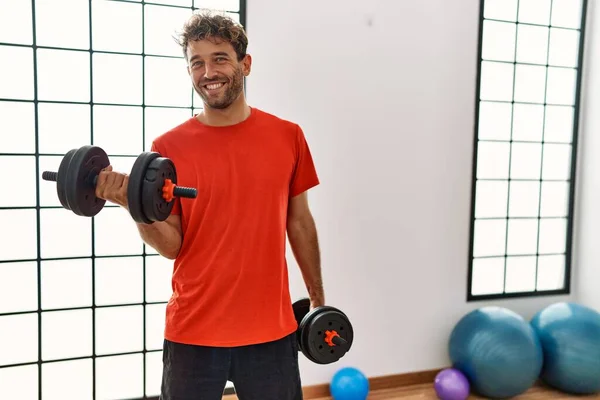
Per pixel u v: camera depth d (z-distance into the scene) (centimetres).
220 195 99
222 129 102
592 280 246
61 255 178
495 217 242
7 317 173
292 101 194
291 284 196
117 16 178
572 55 250
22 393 176
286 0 190
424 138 215
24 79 169
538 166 250
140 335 189
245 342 99
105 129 180
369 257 210
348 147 203
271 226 102
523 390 199
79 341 182
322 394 205
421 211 217
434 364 225
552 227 257
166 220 100
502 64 236
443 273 224
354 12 200
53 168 175
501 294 237
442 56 215
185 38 99
